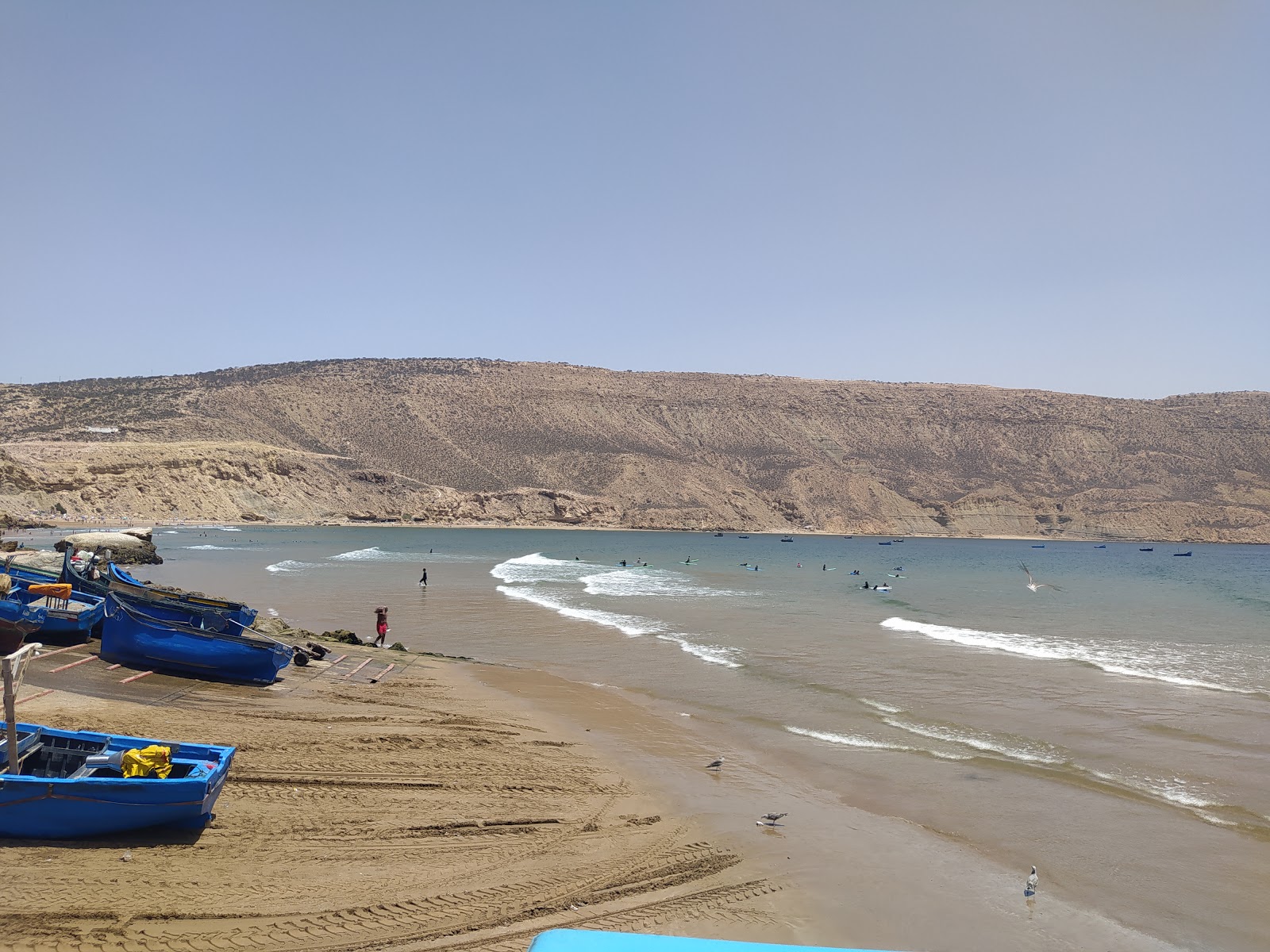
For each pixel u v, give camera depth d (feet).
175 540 324.39
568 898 30.94
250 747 45.52
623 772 47.26
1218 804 43.57
